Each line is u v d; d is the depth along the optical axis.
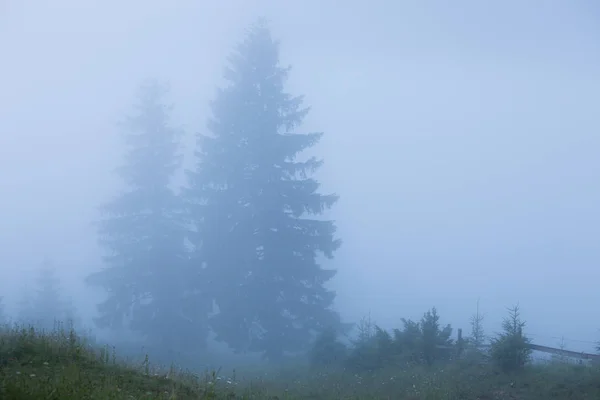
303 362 28.80
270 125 35.34
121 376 10.94
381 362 22.28
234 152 34.84
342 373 21.08
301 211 33.91
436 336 22.58
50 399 8.51
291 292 32.66
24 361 10.88
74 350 11.82
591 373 17.03
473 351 20.92
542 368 18.42
